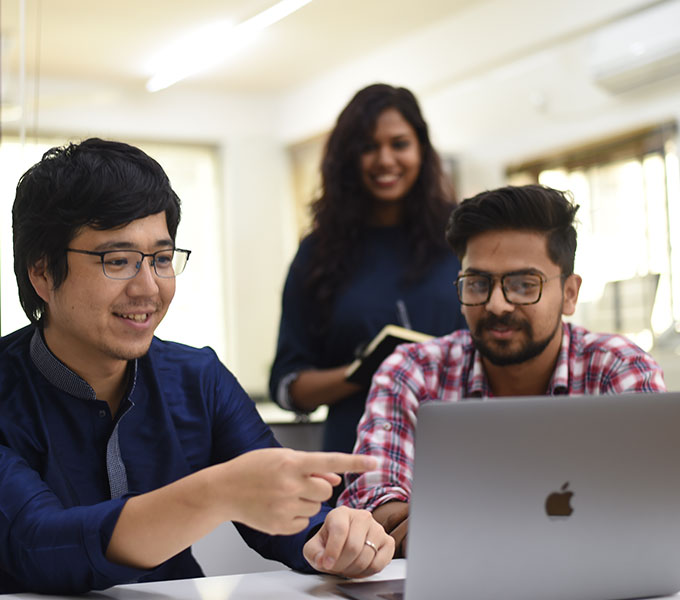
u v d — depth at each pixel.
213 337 6.84
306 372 2.47
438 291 2.46
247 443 1.49
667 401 1.08
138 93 6.44
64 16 4.87
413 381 1.71
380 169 2.50
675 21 4.16
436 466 0.98
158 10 4.88
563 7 4.72
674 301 4.26
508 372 1.65
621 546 1.09
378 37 5.77
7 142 2.87
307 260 2.56
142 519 1.06
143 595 1.14
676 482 1.10
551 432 1.02
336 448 2.37
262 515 1.02
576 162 4.82
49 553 1.09
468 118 5.44
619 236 4.56
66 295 1.21
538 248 1.53
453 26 5.46
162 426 1.40
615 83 4.48
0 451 1.22
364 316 2.45
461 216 1.57
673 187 4.30
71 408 1.33
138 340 1.23
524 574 1.05
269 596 1.13
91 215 1.17
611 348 1.67
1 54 3.02
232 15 4.98
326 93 6.54
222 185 6.94
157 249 1.22
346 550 1.19
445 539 1.00
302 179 6.96
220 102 6.86
